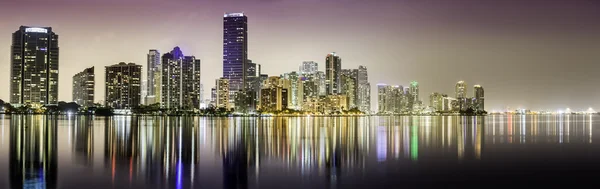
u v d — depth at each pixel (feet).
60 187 160.97
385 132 508.94
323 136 430.20
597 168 206.18
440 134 460.96
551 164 218.38
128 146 303.48
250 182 172.55
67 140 351.05
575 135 431.43
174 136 414.62
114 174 186.50
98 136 403.95
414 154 259.60
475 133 476.95
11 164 211.82
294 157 246.06
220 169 201.46
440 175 187.83
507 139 378.73
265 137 413.80
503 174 190.29
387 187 164.86
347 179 179.11
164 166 209.05
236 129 578.66
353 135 447.83
